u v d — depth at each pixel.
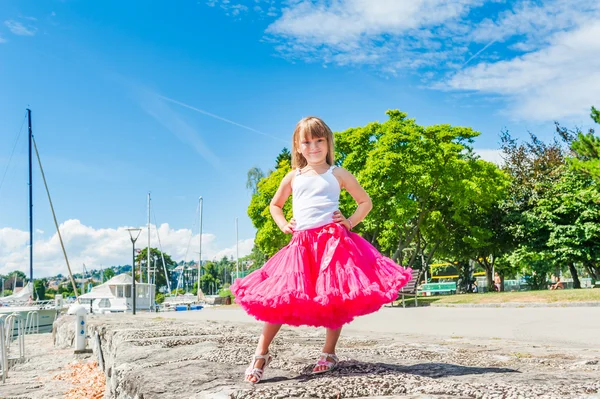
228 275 132.88
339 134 30.78
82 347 11.70
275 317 2.65
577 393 1.92
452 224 35.47
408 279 2.74
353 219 2.99
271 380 2.63
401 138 27.88
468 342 5.37
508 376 2.48
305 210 2.94
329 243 2.80
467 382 2.25
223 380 2.63
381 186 27.80
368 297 2.61
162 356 3.77
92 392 7.21
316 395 2.13
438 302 20.30
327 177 3.02
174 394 2.37
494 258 38.94
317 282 2.69
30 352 13.06
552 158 35.47
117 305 48.47
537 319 10.44
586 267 36.22
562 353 3.88
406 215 27.58
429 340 5.65
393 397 1.99
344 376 2.52
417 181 28.06
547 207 32.38
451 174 29.31
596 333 7.57
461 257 38.19
